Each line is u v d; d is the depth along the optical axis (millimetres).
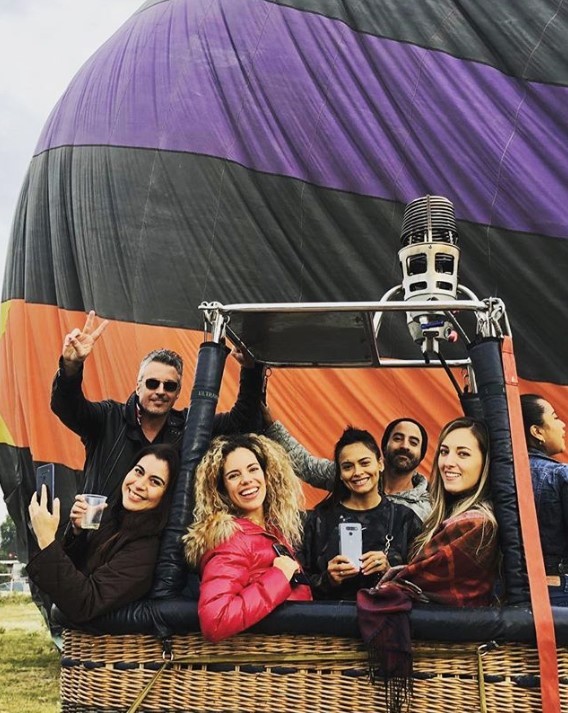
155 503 2270
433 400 6930
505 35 7664
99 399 8250
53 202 9266
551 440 3738
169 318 7785
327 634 1981
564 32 7555
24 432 9078
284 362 3615
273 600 1990
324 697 1957
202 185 7996
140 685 2047
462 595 2055
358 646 1975
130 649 2080
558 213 7188
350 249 7570
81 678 2096
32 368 9172
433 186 7465
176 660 2031
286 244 7703
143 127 8477
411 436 3953
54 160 9445
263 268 7715
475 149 7453
